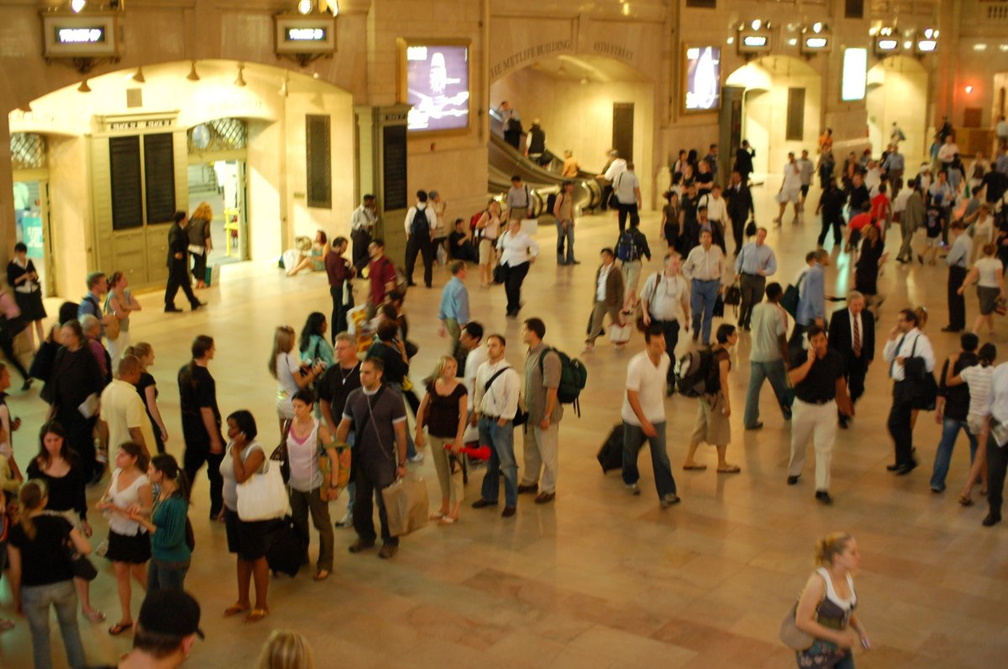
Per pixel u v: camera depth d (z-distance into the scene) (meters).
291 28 19.08
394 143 21.39
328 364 10.78
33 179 18.20
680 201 24.31
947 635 7.91
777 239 25.83
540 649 7.70
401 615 8.20
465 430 10.66
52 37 15.45
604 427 12.49
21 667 7.46
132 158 18.83
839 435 12.32
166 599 3.60
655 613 8.23
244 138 22.02
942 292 20.22
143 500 7.75
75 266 18.62
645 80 29.25
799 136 36.62
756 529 9.77
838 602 6.16
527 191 21.98
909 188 22.98
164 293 19.45
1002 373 9.65
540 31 25.33
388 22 21.08
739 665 7.48
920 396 10.81
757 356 12.22
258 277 20.98
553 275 21.44
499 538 9.57
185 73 19.39
